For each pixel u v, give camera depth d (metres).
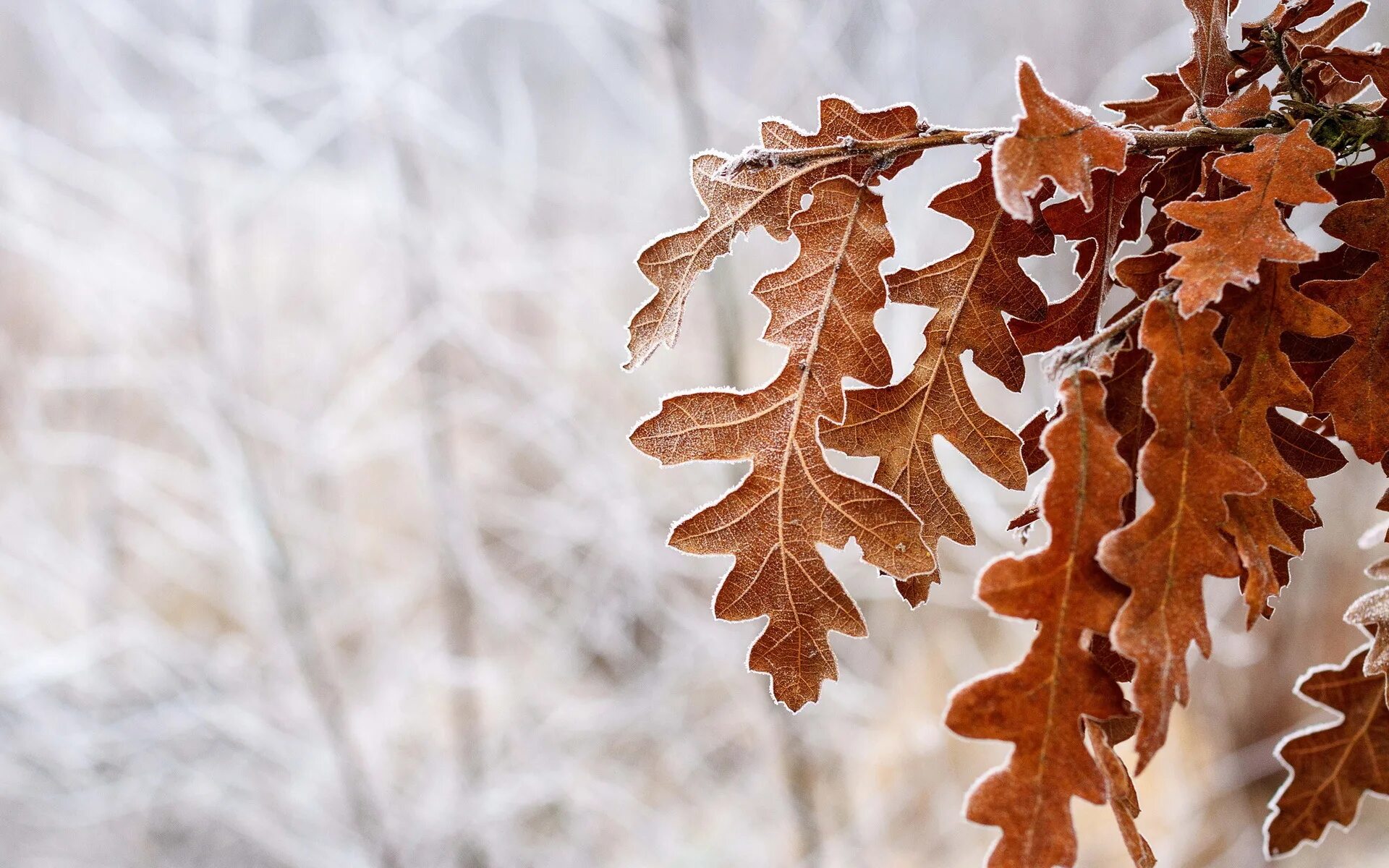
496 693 3.76
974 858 3.32
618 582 3.87
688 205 3.53
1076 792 0.60
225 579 4.21
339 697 3.62
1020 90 0.62
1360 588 3.13
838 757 3.64
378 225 3.96
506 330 4.27
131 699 3.87
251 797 3.72
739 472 3.45
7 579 4.09
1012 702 0.60
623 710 3.67
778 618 0.65
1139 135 0.64
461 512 3.75
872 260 0.65
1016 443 0.66
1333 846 3.24
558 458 3.87
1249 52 0.67
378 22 3.70
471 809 3.49
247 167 3.95
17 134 4.00
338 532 4.07
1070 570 0.61
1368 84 0.68
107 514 4.05
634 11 3.28
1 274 4.28
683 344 3.69
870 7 3.37
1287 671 3.36
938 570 0.65
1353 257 0.66
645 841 3.56
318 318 4.23
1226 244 0.62
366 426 4.15
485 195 4.20
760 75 3.45
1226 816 3.41
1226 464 0.61
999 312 0.66
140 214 3.94
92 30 4.10
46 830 3.73
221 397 3.62
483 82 4.30
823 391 0.65
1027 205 0.62
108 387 4.13
